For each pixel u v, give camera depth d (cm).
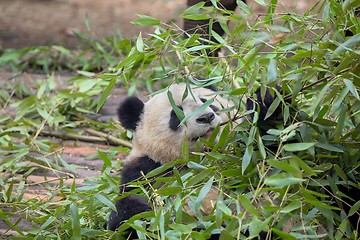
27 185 1169
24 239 970
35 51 1925
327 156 858
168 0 2602
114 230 955
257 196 815
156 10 2483
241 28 878
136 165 1035
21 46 2153
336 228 851
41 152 1296
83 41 2194
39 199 1168
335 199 888
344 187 907
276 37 869
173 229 811
